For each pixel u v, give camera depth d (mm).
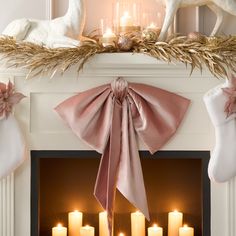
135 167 2076
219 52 1967
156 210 2375
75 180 2371
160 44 1984
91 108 2059
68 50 1967
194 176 2359
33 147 2115
